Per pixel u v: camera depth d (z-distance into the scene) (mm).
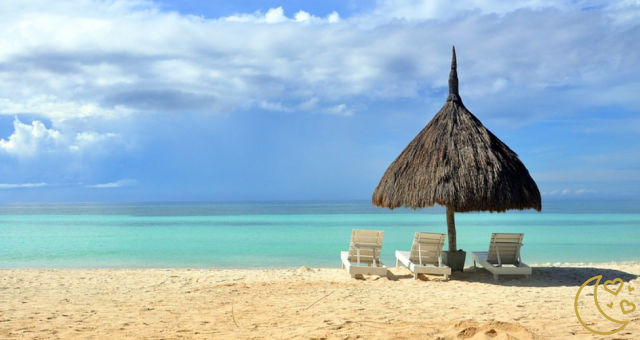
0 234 27172
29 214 65312
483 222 43906
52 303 7859
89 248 19984
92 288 9617
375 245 11117
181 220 45312
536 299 8125
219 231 29703
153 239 24219
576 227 33750
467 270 11648
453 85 11477
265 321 6340
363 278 10758
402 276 11109
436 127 11094
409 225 37125
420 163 10719
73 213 69750
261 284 9883
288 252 18609
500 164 10453
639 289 9180
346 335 5332
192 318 6574
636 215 57438
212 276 11438
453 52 11602
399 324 5988
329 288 9438
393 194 10859
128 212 73625
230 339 5293
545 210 82500
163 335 5508
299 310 7176
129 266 14945
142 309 7285
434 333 5422
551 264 13781
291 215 59719
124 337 5395
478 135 10805
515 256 10875
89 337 5375
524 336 5191
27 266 14922
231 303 7816
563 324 5926
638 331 5547
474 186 10180
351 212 73500
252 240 23547
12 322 6156
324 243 22047
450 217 11484
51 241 23141
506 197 10180
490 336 5004
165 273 12094
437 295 8625
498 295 8586
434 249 10852
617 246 20297
